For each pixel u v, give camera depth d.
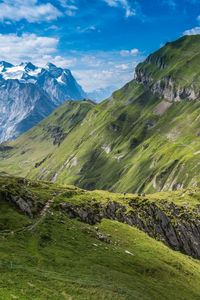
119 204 126.56
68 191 118.75
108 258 71.75
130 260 76.69
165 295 63.81
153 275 73.75
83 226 89.25
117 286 56.41
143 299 55.16
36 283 45.59
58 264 57.47
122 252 80.06
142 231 114.56
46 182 139.25
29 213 80.69
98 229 94.25
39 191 108.69
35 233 69.62
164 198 172.88
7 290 40.25
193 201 185.38
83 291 48.66
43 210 87.19
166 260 88.00
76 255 65.94
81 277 54.66
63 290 46.50
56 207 94.12
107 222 105.12
